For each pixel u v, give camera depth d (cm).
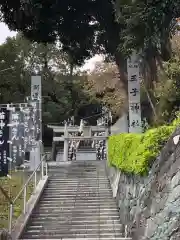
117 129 2005
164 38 977
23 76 3238
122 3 969
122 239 853
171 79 1214
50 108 3503
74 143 2700
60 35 1958
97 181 1486
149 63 1320
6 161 1430
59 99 3647
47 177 1477
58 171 1662
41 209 1165
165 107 1233
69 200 1258
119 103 2467
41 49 3506
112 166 1445
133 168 868
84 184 1441
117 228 1033
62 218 1099
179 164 611
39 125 1597
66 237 968
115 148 1302
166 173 661
